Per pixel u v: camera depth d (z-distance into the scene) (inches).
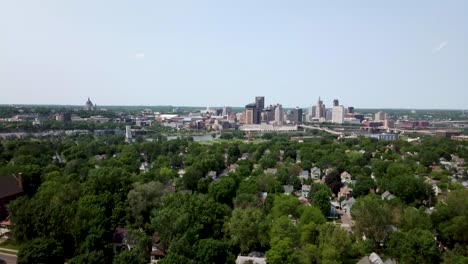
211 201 4143.7
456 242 3801.7
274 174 7022.6
